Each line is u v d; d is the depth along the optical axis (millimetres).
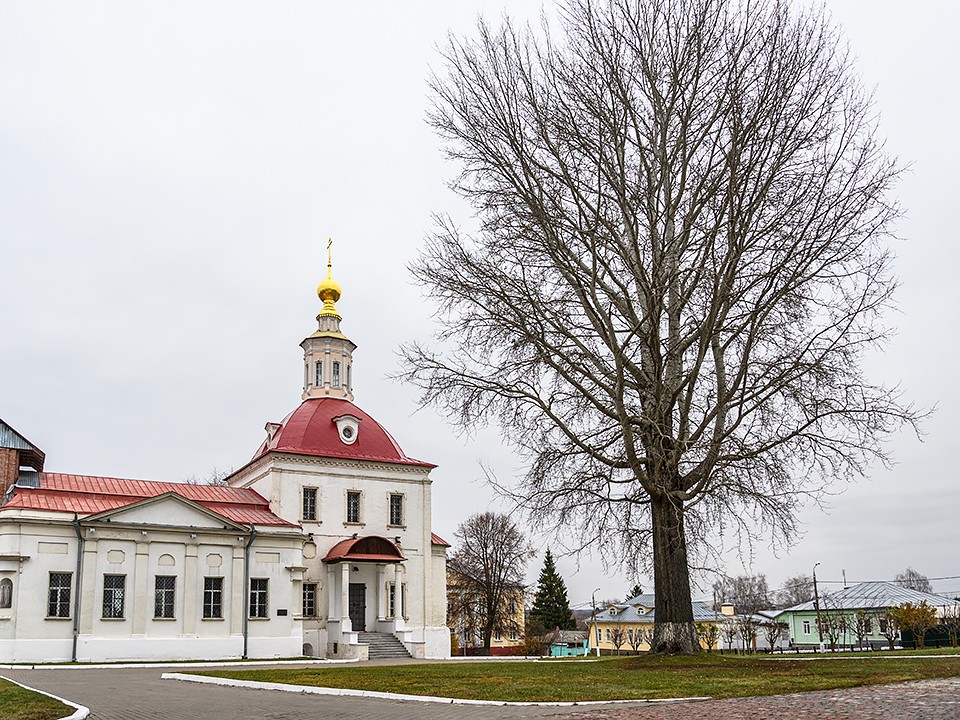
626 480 27359
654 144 27500
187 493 49656
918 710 13070
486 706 15820
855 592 81438
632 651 87875
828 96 25938
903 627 65188
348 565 51188
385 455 56000
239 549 46781
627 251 27297
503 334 27438
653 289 25469
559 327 27438
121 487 47500
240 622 45906
